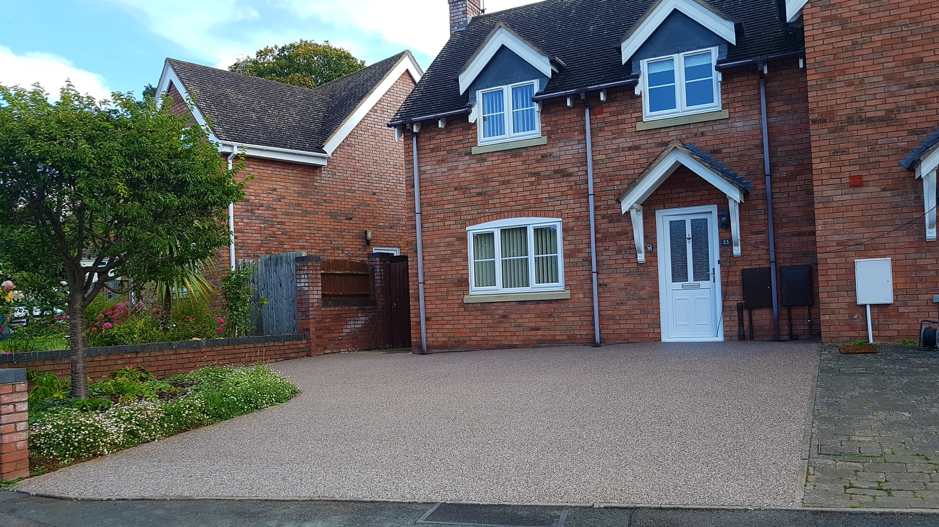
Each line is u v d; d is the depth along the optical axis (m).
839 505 4.89
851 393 7.79
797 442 6.31
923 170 10.30
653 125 13.56
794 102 12.59
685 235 13.33
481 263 15.23
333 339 16.27
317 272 15.73
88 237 9.23
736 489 5.33
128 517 5.67
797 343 11.78
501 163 14.96
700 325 13.21
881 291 10.80
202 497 6.04
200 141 9.74
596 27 15.82
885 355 9.78
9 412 6.94
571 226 14.28
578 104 14.26
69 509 5.99
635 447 6.55
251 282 16.38
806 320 12.42
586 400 8.59
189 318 14.46
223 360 13.56
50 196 8.64
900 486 5.14
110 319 13.94
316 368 13.28
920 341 10.20
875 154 10.88
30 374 10.02
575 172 14.26
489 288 15.10
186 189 9.23
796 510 4.87
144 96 9.64
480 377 10.84
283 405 9.73
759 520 4.76
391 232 21.69
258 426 8.56
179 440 8.18
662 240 13.47
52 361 11.05
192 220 9.51
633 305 13.68
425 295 15.65
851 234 11.00
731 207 12.55
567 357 12.27
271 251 18.56
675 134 13.45
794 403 7.59
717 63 12.88
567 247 14.30
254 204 18.30
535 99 14.34
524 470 6.14
